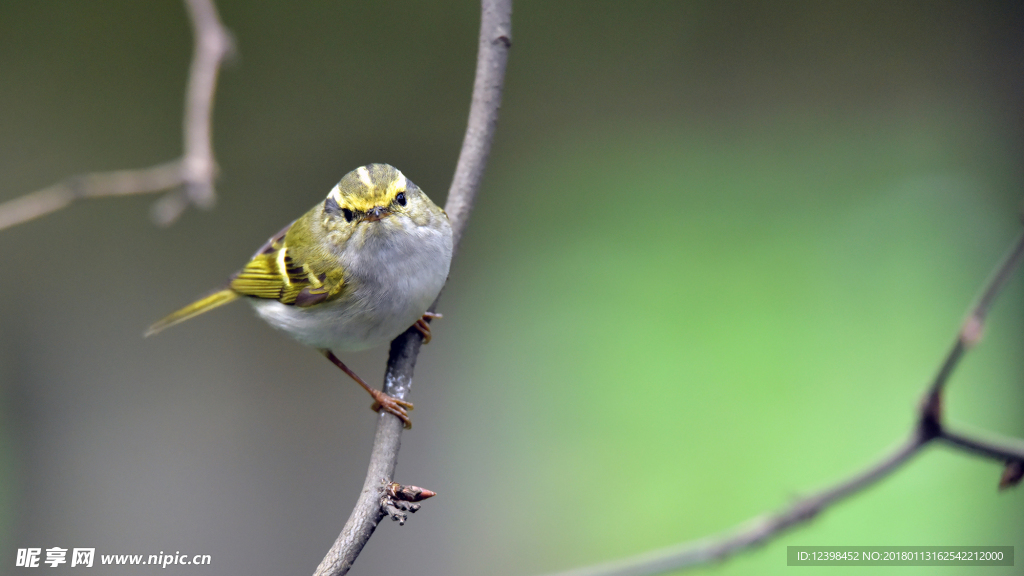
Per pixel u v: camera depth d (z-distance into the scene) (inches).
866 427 464.1
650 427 490.9
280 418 513.0
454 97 609.9
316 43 589.3
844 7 646.5
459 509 496.1
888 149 611.5
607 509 464.8
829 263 555.2
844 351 502.9
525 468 496.4
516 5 630.5
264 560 489.1
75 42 553.6
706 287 554.6
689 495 457.4
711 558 258.2
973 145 600.7
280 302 279.4
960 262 538.0
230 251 557.0
